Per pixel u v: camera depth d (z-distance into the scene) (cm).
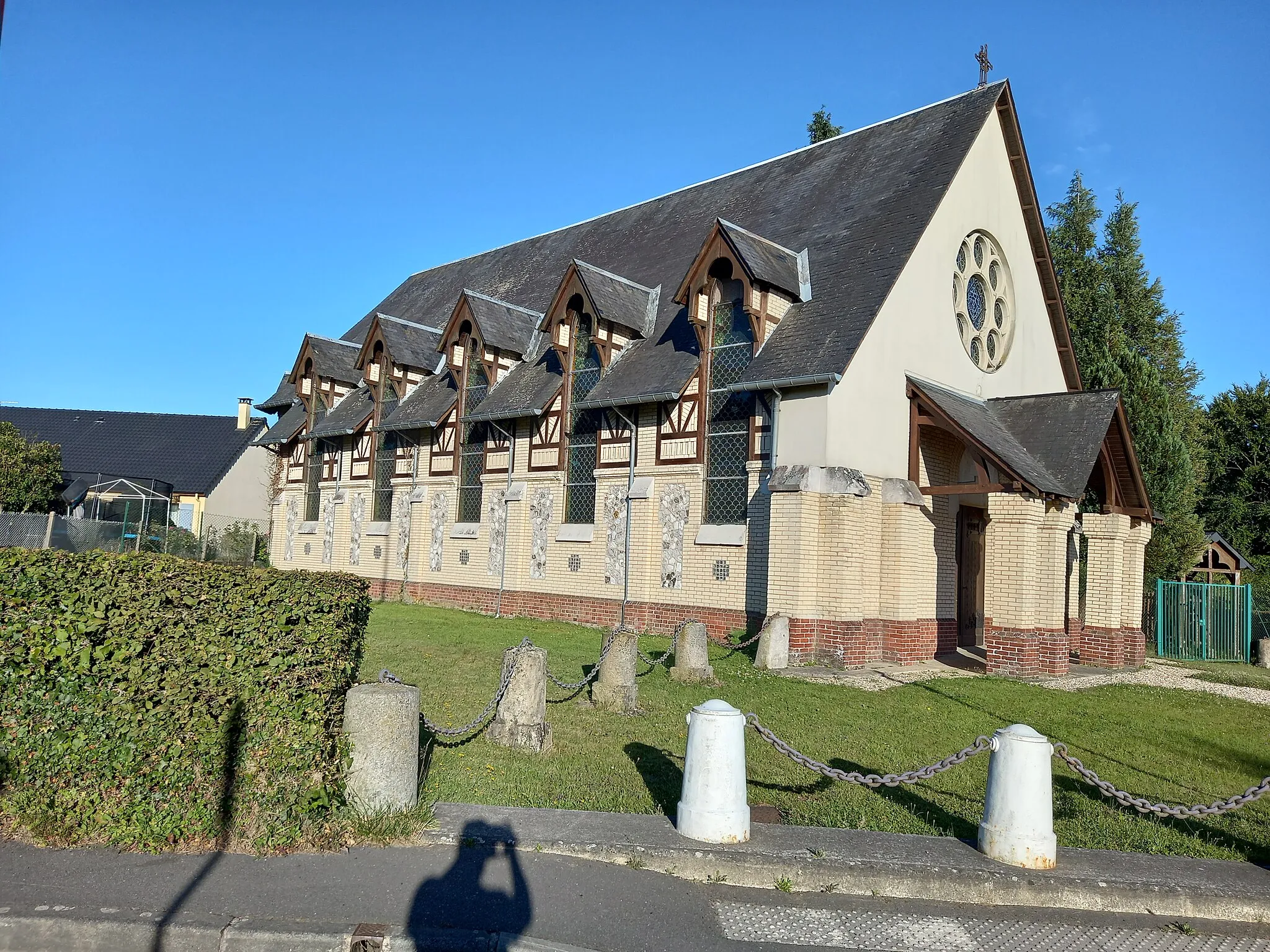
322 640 627
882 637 1688
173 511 4541
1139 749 1050
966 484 1730
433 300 3316
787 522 1596
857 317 1667
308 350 3052
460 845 625
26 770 610
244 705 610
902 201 1905
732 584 1758
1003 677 1570
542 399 2158
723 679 1399
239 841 600
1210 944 568
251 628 614
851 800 795
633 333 2117
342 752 642
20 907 507
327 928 501
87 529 3056
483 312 2389
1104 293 3169
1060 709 1275
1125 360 2672
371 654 1464
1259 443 4250
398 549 2625
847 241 1898
